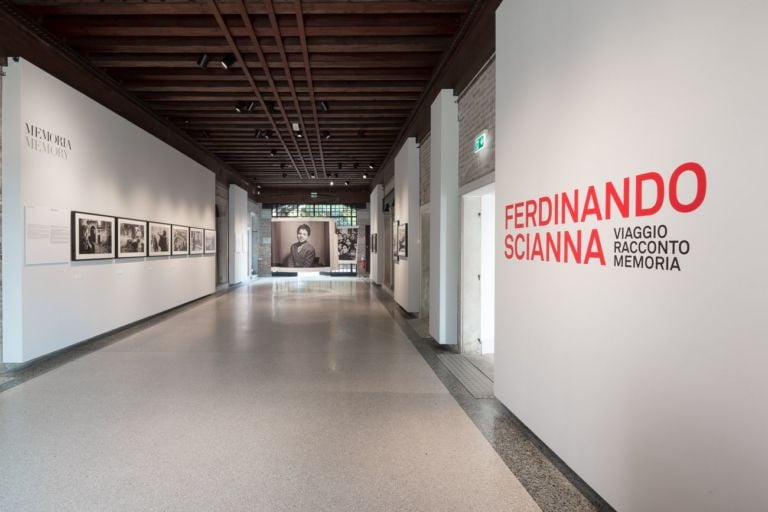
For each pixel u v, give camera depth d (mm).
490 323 6512
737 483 1691
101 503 2576
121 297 7699
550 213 3143
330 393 4594
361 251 23719
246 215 18938
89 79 6918
